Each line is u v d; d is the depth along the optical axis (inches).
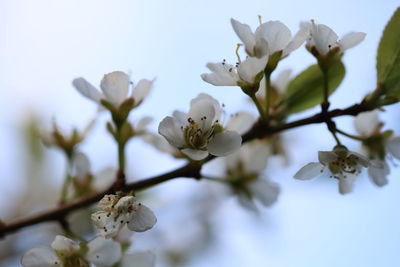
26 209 23.2
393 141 18.9
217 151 17.7
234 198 20.6
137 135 19.1
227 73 18.0
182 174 18.6
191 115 17.8
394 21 18.3
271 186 20.5
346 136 18.2
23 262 17.6
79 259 17.6
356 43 18.3
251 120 19.1
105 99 18.6
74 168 19.8
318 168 18.0
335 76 19.0
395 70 18.2
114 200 17.4
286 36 18.1
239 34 18.1
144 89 18.7
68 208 19.0
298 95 19.1
